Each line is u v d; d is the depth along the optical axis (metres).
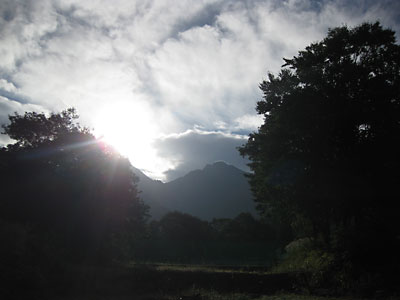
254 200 31.72
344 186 23.50
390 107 24.20
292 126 25.89
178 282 20.16
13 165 27.08
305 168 25.39
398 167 22.88
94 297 16.98
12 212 24.66
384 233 22.14
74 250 24.72
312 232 28.77
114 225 29.09
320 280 20.42
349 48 27.17
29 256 18.08
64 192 26.52
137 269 21.08
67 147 28.97
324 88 25.61
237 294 18.62
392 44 26.58
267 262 45.53
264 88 28.47
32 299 15.16
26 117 30.50
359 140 25.02
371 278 19.17
